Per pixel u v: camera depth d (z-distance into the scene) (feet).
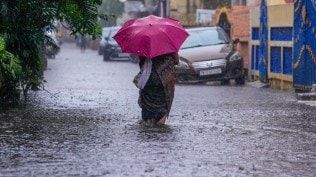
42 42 64.85
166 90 51.93
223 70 102.58
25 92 65.46
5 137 44.91
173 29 51.88
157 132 47.93
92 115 58.23
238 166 35.83
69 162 36.47
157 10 248.73
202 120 55.47
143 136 45.93
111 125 51.57
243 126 51.72
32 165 35.60
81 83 103.55
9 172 33.78
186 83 103.91
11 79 61.62
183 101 72.54
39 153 39.09
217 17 144.97
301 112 61.67
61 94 79.87
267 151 40.52
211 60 102.94
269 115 59.21
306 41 80.69
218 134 47.24
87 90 87.56
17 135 45.88
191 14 198.80
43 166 35.35
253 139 45.14
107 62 195.62
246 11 115.24
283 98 76.95
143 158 37.70
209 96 79.51
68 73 133.39
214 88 94.73
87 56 249.55
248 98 76.84
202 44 107.96
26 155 38.40
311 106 67.31
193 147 41.60
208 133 47.65
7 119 54.54
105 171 34.17
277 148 41.63
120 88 92.73
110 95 79.77
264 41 100.53
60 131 47.96
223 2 186.80
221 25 140.56
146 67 51.65
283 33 93.04
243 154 39.37
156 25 51.75
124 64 181.78
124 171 34.19
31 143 42.57
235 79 104.99
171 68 51.88
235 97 78.23
